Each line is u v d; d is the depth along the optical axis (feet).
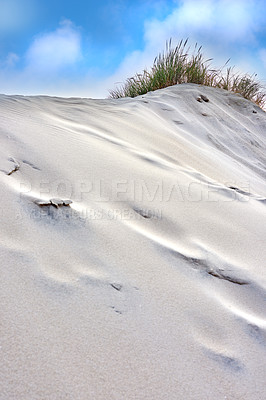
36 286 3.14
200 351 3.05
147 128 10.13
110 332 2.94
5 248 3.44
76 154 6.27
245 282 4.17
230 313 3.59
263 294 4.05
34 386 2.35
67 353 2.64
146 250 4.21
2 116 7.14
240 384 2.86
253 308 3.81
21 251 3.49
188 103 14.97
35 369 2.45
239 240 5.11
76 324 2.90
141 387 2.59
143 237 4.46
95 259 3.76
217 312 3.56
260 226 5.75
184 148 9.60
